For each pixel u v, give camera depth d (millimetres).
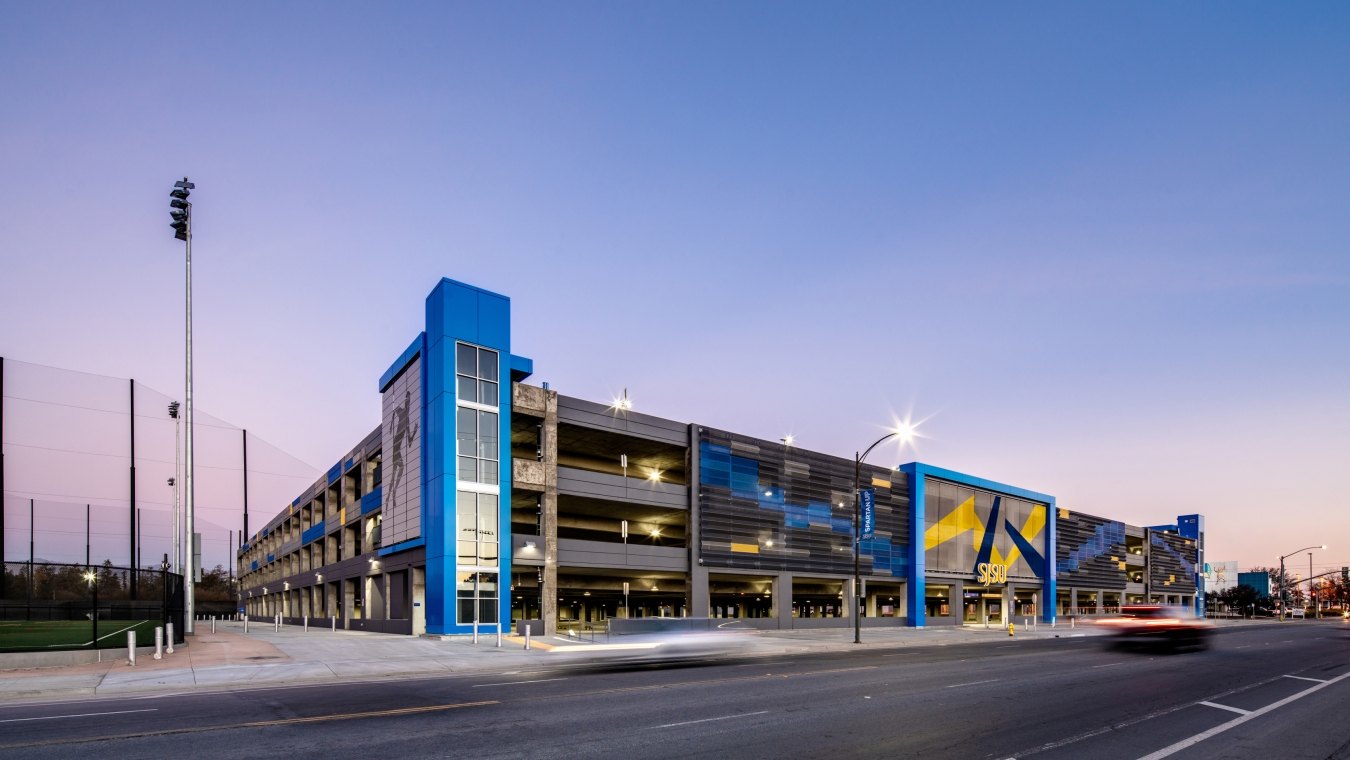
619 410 42906
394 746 11227
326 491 59219
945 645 37750
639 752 10914
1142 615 35688
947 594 62656
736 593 52375
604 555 40812
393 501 42250
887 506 57656
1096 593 82438
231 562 105500
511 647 29531
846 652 32344
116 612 52219
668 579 51500
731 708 14930
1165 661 27562
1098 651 32875
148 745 11250
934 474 61219
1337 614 142625
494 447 37375
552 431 39750
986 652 32219
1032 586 70750
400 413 41969
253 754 10680
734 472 47688
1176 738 12602
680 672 21891
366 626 45875
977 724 13555
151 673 19719
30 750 10914
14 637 31875
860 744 11641
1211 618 104938
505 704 15289
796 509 51062
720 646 31125
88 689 16969
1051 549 73500
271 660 23453
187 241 35281
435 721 13289
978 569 64375
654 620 32688
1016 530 69750
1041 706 15867
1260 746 12070
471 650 28188
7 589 60938
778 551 49312
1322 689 19484
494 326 38562
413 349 39906
